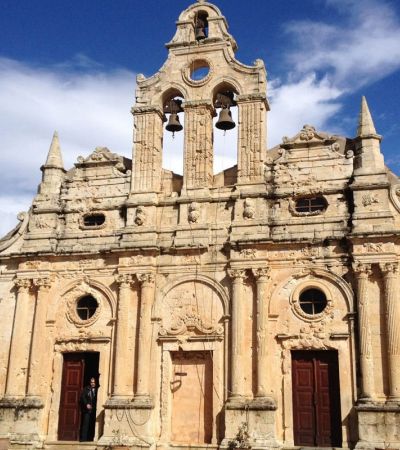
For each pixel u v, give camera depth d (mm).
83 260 34562
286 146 33688
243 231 32375
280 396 30234
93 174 36344
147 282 32875
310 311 31109
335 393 29828
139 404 30938
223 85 35375
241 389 30219
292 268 31547
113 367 32375
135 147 35500
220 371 31078
